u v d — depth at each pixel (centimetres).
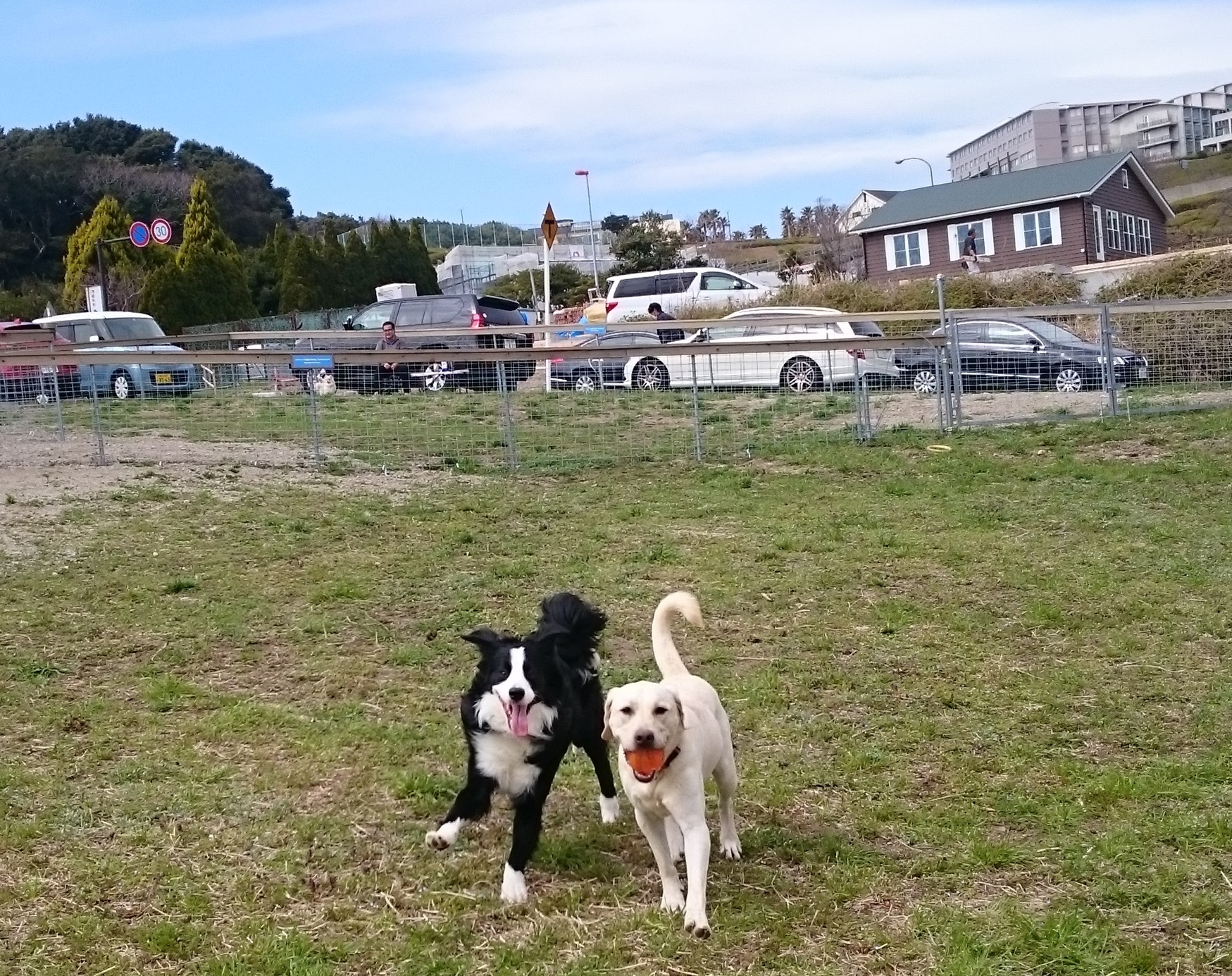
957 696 691
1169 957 421
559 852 507
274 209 8581
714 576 926
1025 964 417
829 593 883
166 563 931
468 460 1368
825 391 1752
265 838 515
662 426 1538
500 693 468
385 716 659
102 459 1288
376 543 1011
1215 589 874
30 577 883
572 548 1007
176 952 429
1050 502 1142
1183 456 1334
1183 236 4859
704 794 502
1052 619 818
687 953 428
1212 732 638
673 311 3136
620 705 442
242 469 1295
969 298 2984
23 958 425
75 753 600
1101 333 1611
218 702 672
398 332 1678
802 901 466
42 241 6738
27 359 1229
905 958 425
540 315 3123
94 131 8369
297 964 418
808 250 6819
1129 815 537
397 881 483
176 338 1748
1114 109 10175
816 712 673
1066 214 4200
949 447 1422
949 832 524
